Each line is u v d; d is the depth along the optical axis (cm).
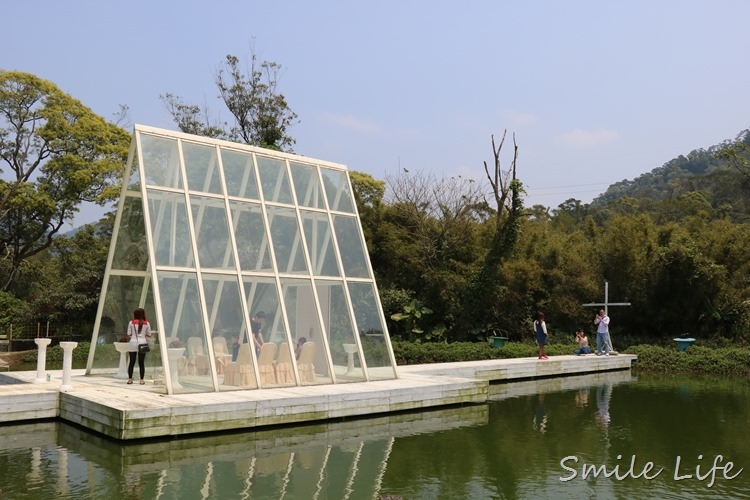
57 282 3222
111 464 830
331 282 1421
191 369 1142
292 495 711
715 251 2789
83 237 3512
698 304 2728
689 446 984
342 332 1399
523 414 1283
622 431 1102
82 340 2723
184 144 1285
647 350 2430
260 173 1393
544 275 2883
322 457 890
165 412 960
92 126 3194
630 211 6356
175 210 1220
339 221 1503
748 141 9069
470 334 2733
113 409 948
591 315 2788
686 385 1831
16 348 2575
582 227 5266
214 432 1009
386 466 845
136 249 1296
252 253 1311
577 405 1412
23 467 809
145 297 1286
